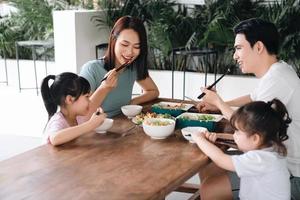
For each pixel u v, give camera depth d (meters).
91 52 5.22
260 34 1.99
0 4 6.55
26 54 6.38
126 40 2.28
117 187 1.39
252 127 1.62
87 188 1.38
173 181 1.44
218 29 4.84
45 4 5.99
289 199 1.67
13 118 4.64
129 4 5.36
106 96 2.35
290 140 1.95
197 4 5.44
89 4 5.81
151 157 1.67
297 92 1.94
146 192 1.35
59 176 1.47
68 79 1.91
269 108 1.65
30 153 1.70
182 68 5.34
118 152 1.72
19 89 6.01
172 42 5.23
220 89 4.95
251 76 4.88
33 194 1.33
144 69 2.54
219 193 1.92
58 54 5.03
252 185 1.65
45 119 4.58
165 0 5.41
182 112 2.26
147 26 5.38
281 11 4.64
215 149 1.68
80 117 2.06
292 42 4.58
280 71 1.97
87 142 1.84
